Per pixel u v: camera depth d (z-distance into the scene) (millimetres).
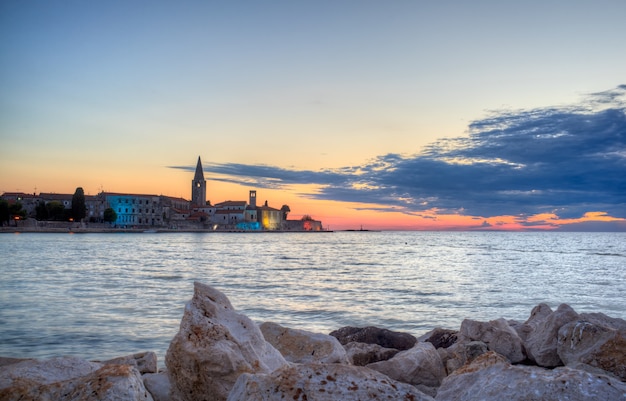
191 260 99750
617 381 4996
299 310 33594
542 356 11977
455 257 119438
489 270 77062
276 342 11023
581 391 4805
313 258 113625
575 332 10555
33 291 42375
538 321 15766
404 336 15906
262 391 4793
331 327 27438
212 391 6836
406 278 62344
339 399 4691
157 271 70062
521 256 123625
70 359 7789
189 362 6910
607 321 12586
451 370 12562
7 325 25688
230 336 7441
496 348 13055
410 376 11812
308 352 10695
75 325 25781
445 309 34656
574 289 49500
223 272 71188
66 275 59688
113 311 30906
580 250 161125
